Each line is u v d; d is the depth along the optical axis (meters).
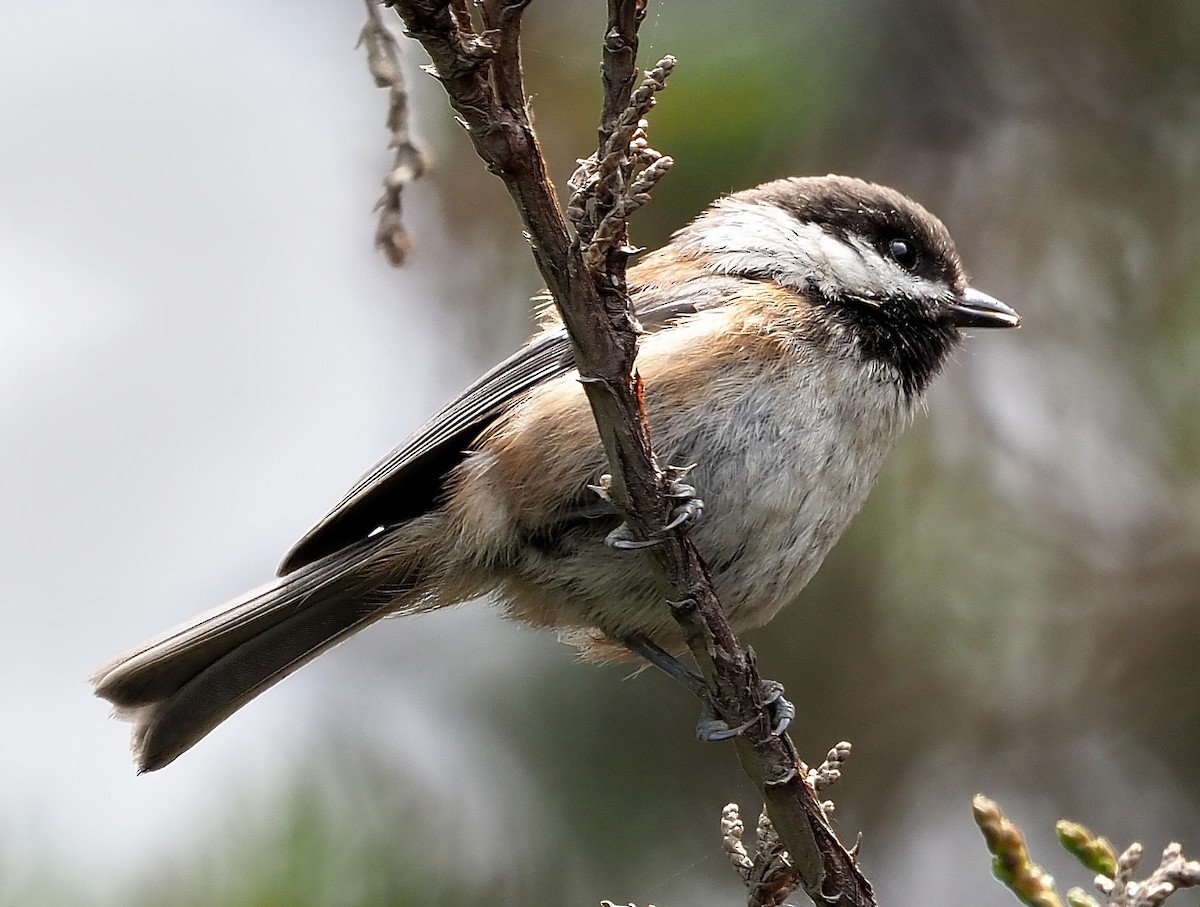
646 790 9.05
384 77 5.88
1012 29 9.39
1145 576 9.28
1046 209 9.45
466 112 4.89
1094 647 9.28
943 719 9.32
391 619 7.95
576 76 8.93
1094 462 9.41
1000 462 9.39
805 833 6.02
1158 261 9.37
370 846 7.96
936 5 9.26
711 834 8.99
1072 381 9.43
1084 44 9.43
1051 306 9.49
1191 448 9.30
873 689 9.27
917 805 9.35
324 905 7.67
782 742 6.04
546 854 8.73
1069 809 9.34
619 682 9.23
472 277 9.68
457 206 9.48
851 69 8.80
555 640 9.31
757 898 6.16
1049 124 9.45
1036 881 5.29
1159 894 5.19
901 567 9.24
